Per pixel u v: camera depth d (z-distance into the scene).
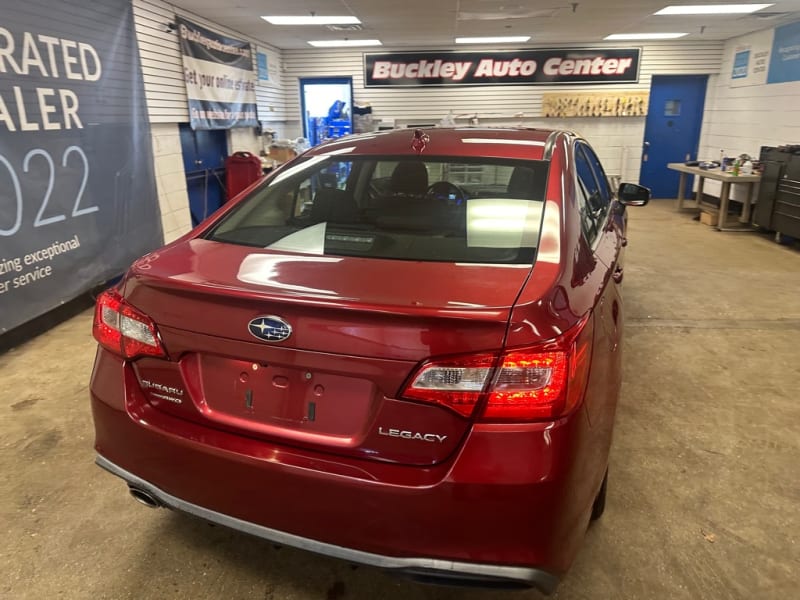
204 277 1.47
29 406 2.96
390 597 1.76
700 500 2.23
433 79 10.96
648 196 3.64
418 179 1.99
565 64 10.72
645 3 7.09
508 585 1.29
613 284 2.01
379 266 1.53
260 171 8.04
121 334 1.54
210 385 1.46
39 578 1.82
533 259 1.55
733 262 6.16
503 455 1.23
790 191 6.81
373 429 1.30
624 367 3.46
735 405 2.99
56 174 4.16
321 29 8.60
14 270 3.74
